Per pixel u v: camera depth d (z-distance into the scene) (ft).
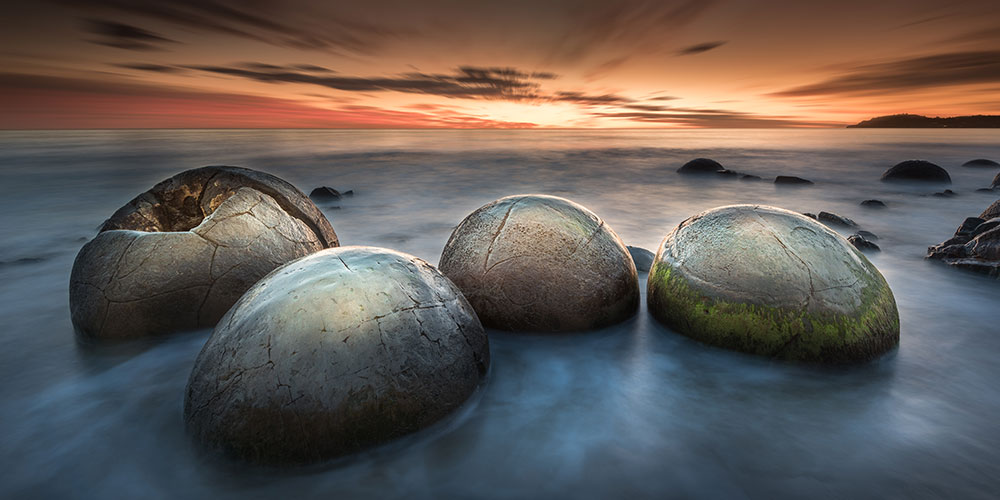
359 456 8.12
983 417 10.13
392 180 60.85
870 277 11.84
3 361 13.11
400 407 8.34
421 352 8.73
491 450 9.13
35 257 25.29
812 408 10.43
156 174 62.69
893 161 83.97
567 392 11.08
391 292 8.98
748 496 8.14
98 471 8.96
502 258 12.86
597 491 8.27
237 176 14.98
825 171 69.10
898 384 11.21
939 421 10.00
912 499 8.05
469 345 9.77
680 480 8.52
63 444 9.73
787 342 11.19
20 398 11.37
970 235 23.41
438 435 8.79
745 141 178.70
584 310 12.75
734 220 12.65
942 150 112.37
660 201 45.55
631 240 30.22
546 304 12.65
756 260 11.65
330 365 7.99
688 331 12.43
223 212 13.33
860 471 8.68
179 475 8.48
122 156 90.84
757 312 11.37
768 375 11.32
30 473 8.98
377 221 36.27
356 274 9.11
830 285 11.23
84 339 12.87
